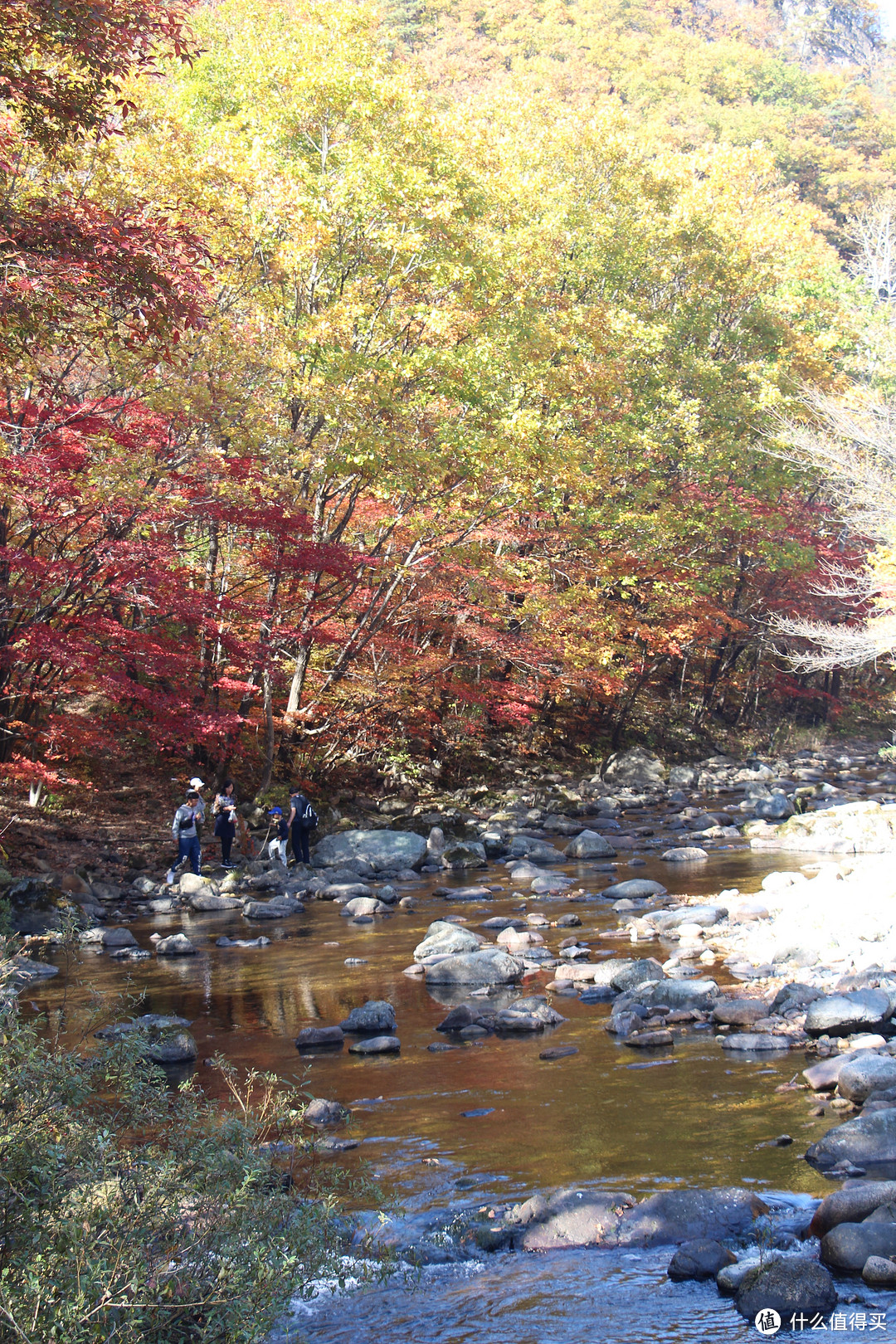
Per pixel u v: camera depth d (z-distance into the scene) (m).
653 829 23.94
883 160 79.44
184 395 15.95
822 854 19.73
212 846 20.83
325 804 24.12
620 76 88.44
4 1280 3.32
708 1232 5.60
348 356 18.61
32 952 13.76
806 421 30.97
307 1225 4.37
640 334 27.64
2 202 10.64
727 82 93.56
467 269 20.58
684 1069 8.21
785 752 40.81
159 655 17.33
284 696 25.12
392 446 19.12
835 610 39.12
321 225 18.69
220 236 18.06
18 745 19.80
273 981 11.90
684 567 31.59
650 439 28.61
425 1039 9.42
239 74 21.53
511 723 33.19
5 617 16.33
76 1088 4.29
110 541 15.55
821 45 118.31
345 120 20.78
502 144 26.62
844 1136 6.45
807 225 37.94
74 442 14.89
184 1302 3.73
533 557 27.98
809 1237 5.48
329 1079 8.34
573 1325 4.81
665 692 43.00
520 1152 6.74
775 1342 4.55
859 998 9.01
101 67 10.18
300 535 20.45
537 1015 9.67
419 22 90.62
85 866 18.45
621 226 29.61
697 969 11.05
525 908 15.50
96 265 10.31
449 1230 5.71
